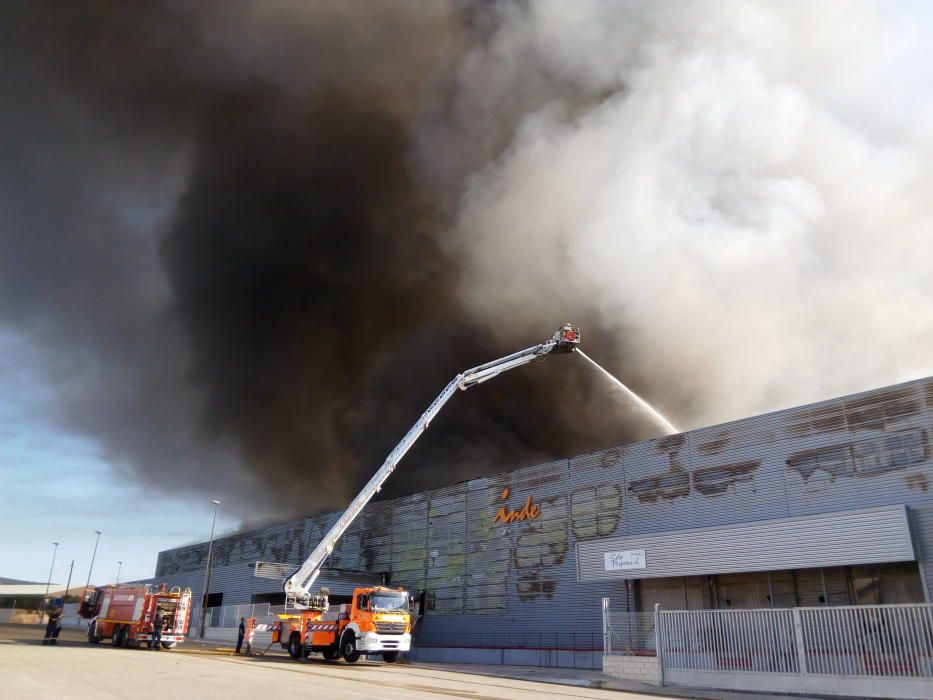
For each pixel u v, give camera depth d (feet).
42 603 308.60
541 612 109.40
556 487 114.93
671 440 99.96
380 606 88.12
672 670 66.49
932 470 72.95
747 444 90.79
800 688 57.21
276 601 165.48
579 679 72.02
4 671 54.85
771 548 79.61
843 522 74.79
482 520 127.03
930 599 68.74
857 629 55.77
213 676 57.57
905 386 77.77
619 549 95.71
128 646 109.40
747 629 62.39
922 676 51.42
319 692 46.03
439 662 114.21
